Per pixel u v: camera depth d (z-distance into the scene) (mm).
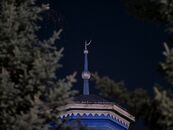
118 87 10484
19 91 11195
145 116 10164
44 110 10977
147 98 10195
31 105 11359
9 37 11789
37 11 12430
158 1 10281
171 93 9641
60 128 11453
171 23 10141
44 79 11305
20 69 11852
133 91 10367
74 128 11188
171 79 9461
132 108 10328
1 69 11742
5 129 10859
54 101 11055
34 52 11984
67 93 11094
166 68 9383
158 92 9148
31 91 11453
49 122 11539
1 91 11055
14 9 12289
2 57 11633
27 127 10461
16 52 11555
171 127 9289
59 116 12195
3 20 12031
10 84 11094
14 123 10789
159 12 10703
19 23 12055
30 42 12141
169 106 8984
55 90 11016
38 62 11234
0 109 11227
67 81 11180
